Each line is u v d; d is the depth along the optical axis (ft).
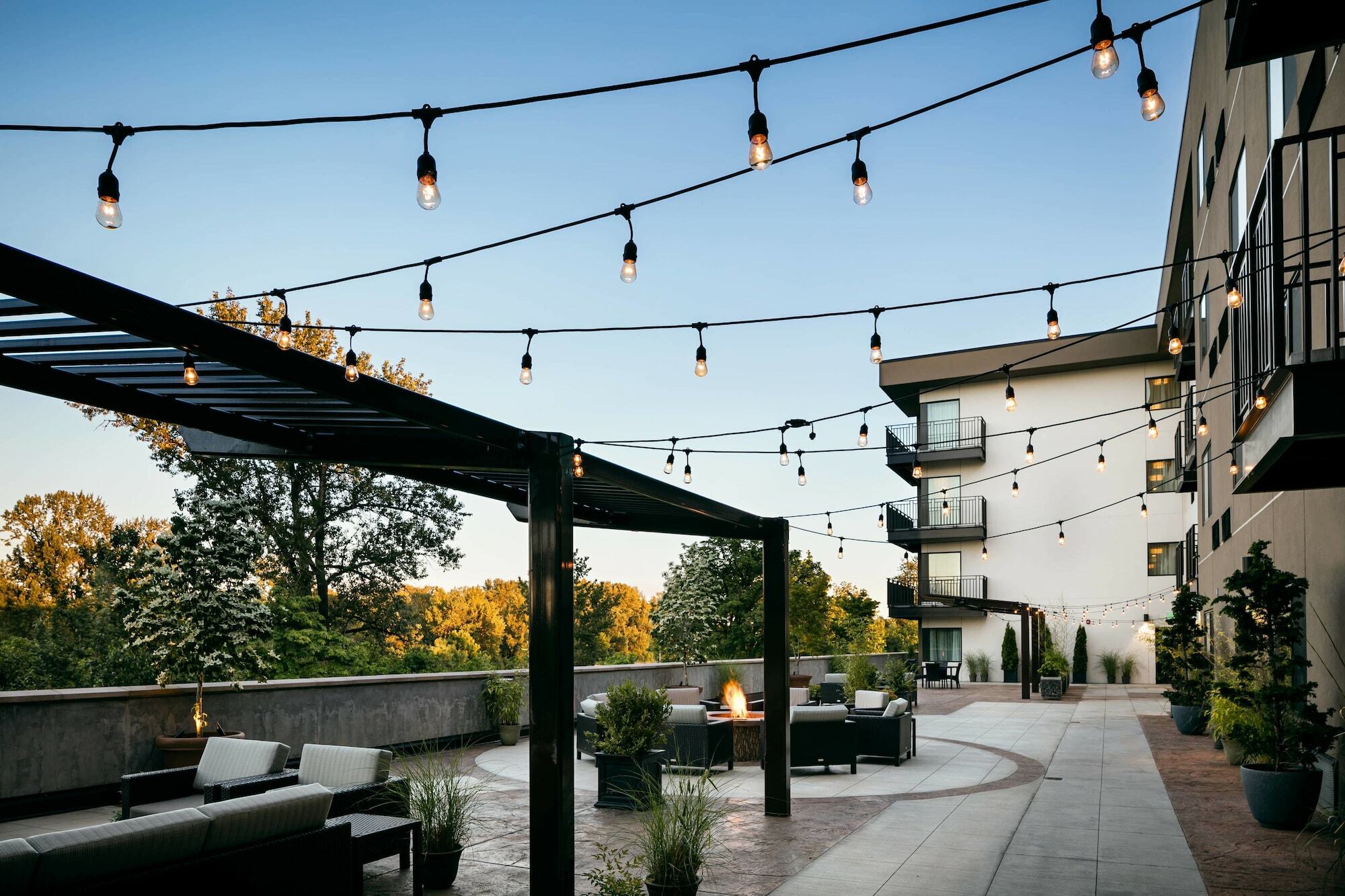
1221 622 55.26
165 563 32.14
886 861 23.26
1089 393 107.86
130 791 22.34
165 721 31.91
